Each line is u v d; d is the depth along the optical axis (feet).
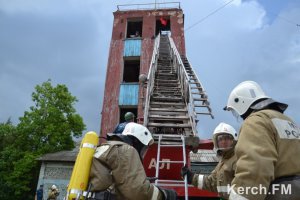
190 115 23.31
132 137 8.86
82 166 7.57
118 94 57.31
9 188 65.67
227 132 10.90
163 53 52.13
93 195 7.28
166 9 68.95
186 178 12.17
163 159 19.20
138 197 6.97
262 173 5.02
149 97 28.60
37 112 71.72
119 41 64.95
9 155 69.00
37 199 45.78
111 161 7.45
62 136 71.05
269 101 6.67
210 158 42.37
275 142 5.70
